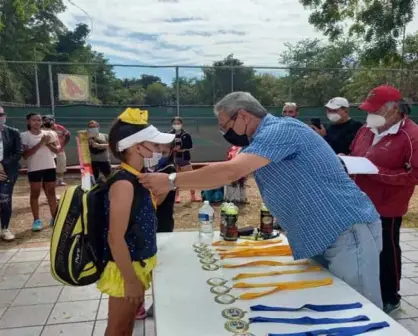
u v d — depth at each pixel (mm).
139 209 1719
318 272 1797
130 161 1704
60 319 2930
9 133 4844
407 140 2494
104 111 10141
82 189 1761
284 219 1804
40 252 4418
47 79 9797
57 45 31688
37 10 7609
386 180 2527
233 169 1562
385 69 10938
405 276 3637
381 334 1286
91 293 3354
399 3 8039
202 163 10367
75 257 1647
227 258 2016
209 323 1356
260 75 10711
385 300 2908
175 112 10414
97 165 6586
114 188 1645
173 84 10312
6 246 4680
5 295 3330
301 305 1482
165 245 2240
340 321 1362
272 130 1638
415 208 6445
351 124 3709
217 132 10609
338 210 1695
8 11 21969
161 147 1756
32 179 5234
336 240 1722
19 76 9648
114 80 10266
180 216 6164
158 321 1369
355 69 11102
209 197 6902
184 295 1573
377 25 8336
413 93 11523
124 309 1782
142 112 1723
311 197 1689
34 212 5312
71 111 9969
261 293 1563
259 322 1357
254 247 2193
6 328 2811
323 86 11367
